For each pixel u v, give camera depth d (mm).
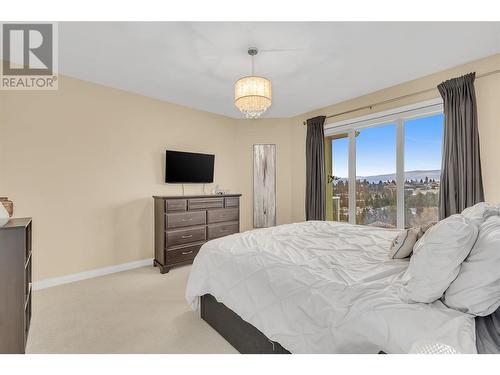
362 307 1104
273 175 4801
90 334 1935
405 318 998
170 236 3396
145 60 2646
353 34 2197
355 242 2062
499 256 938
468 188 2596
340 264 1553
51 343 1817
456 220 1100
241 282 1650
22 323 1688
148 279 3107
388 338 980
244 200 4840
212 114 4496
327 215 4332
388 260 1633
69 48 2422
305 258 1653
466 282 999
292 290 1362
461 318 953
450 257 1032
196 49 2432
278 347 1441
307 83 3252
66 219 3020
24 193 2758
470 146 2602
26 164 2771
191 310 2326
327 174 4328
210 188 4449
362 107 3670
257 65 2756
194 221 3633
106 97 3322
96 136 3242
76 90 3084
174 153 3875
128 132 3521
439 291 1048
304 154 4570
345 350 1089
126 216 3498
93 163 3219
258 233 2393
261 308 1464
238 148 4840
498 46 2393
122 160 3465
